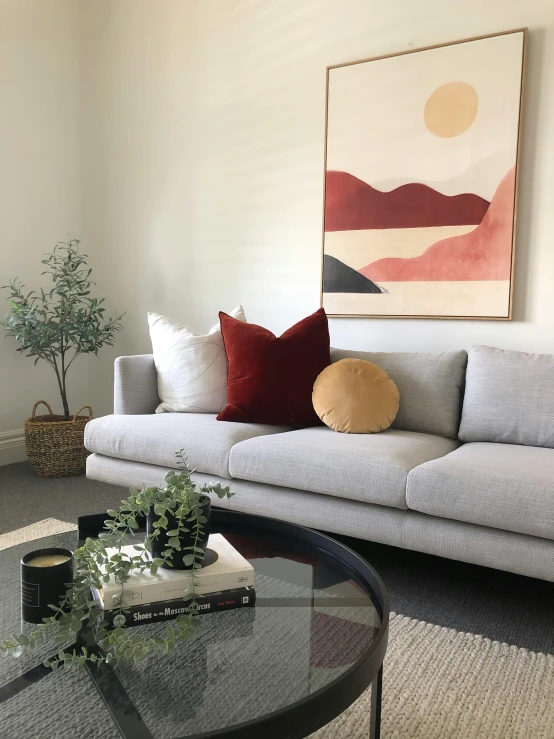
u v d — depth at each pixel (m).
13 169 3.61
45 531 2.52
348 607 1.19
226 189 3.54
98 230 4.06
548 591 2.06
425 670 1.56
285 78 3.29
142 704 0.89
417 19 2.89
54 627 1.08
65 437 3.34
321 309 2.79
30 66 3.65
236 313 3.04
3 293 3.60
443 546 1.91
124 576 1.10
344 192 3.11
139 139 3.83
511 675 1.54
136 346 3.99
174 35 3.63
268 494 2.23
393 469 1.98
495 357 2.49
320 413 2.51
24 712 0.87
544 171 2.66
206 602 1.16
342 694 0.93
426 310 2.95
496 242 2.76
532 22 2.64
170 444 2.44
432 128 2.87
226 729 0.82
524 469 1.86
